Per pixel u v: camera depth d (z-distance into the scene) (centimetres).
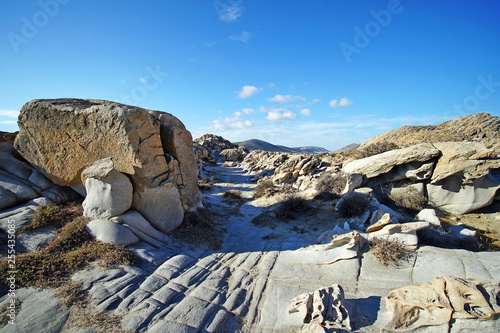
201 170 2388
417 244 677
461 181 1056
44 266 566
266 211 1230
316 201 1239
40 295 501
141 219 780
